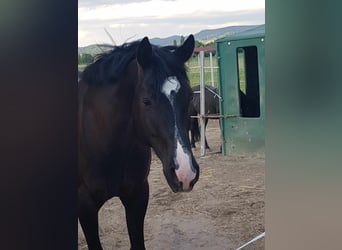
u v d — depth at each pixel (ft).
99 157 6.84
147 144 6.58
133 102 6.59
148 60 6.29
